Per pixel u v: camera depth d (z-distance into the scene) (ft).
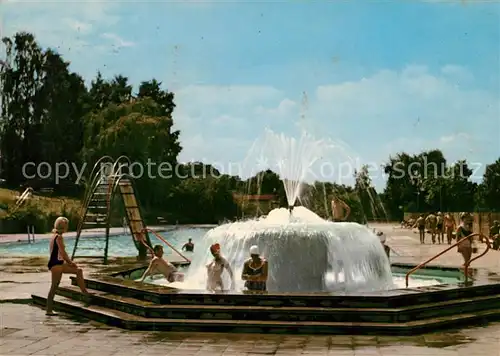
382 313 33.71
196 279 50.37
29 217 162.91
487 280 43.32
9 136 257.34
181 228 208.64
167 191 241.35
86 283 44.88
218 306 35.40
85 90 281.54
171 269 50.62
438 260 81.66
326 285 45.57
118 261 81.56
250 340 32.04
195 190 253.24
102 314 37.73
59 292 45.73
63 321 38.29
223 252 47.47
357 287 46.57
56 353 30.01
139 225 86.63
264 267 40.16
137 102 243.81
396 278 55.47
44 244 128.06
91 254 103.81
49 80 264.31
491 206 299.79
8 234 157.28
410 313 34.12
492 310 38.01
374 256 48.47
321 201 156.76
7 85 260.62
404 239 144.87
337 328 33.12
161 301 36.58
